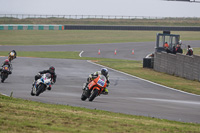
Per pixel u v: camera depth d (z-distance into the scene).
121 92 61.91
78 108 36.34
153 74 103.62
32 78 79.25
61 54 172.12
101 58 160.00
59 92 57.62
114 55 177.25
